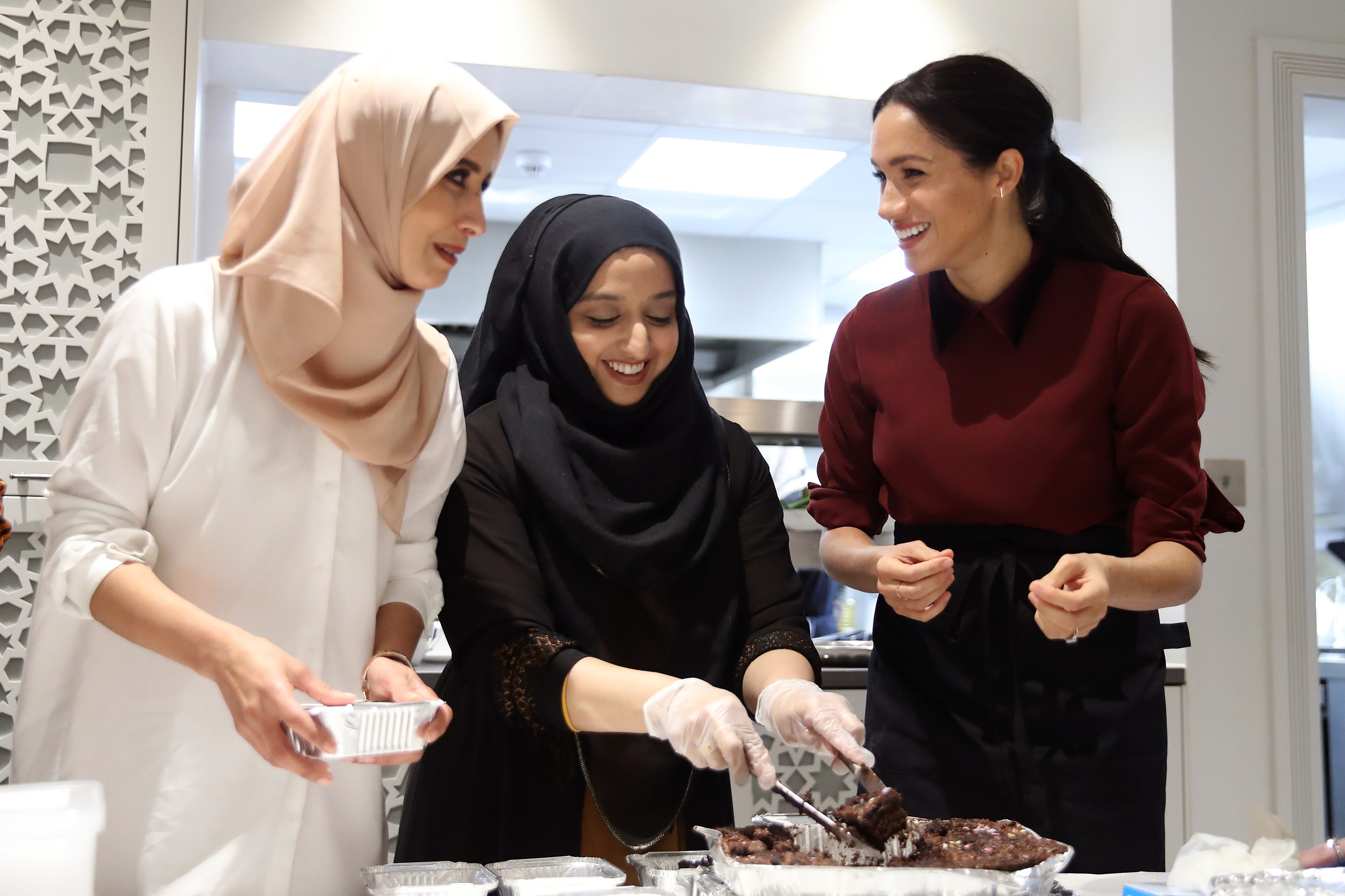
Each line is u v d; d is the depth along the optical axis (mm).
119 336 1172
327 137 1195
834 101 2809
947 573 1378
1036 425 1494
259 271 1147
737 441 1621
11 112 2271
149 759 1149
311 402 1187
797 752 2357
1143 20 2699
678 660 1444
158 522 1183
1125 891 1120
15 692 2182
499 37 2588
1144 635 1530
